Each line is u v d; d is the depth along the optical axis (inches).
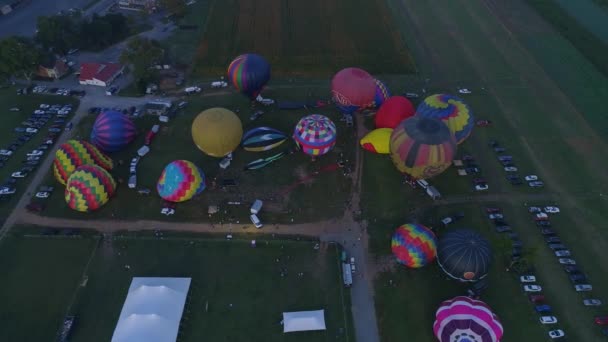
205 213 2335.1
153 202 2383.1
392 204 2423.7
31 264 2059.5
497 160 2753.4
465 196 2491.4
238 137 2541.8
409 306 1946.4
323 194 2469.2
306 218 2330.2
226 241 2192.4
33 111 3006.9
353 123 2989.7
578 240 2267.5
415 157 2258.9
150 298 1820.9
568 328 1887.3
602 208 2448.3
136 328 1720.0
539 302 1963.6
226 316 1886.1
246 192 2464.3
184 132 2876.5
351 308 1931.6
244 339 1814.7
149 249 2140.7
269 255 2137.1
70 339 1788.9
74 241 2164.1
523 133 2974.9
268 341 1814.7
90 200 2240.4
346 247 2191.2
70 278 2007.9
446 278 2055.9
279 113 3078.2
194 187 2338.8
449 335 1715.1
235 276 2039.9
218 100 3184.1
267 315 1895.9
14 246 2132.1
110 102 3139.8
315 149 2546.8
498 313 1930.4
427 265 2103.8
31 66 3166.8
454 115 2559.1
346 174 2600.9
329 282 2026.3
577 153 2824.8
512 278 2066.9
